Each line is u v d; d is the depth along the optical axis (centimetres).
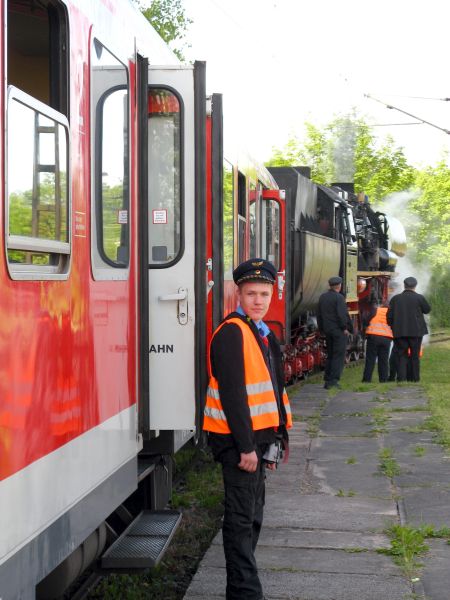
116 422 470
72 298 395
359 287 2414
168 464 670
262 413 489
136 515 603
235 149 968
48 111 360
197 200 568
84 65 420
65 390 383
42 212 355
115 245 474
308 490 815
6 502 314
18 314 328
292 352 1719
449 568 597
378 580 573
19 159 329
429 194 4434
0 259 310
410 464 922
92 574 561
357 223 2556
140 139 541
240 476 489
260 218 1282
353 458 948
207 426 495
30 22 389
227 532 492
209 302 612
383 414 1268
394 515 727
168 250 571
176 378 562
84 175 417
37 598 409
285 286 1430
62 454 378
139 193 537
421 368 2142
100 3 451
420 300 1714
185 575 634
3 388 312
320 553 628
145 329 532
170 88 568
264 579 574
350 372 2134
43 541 353
